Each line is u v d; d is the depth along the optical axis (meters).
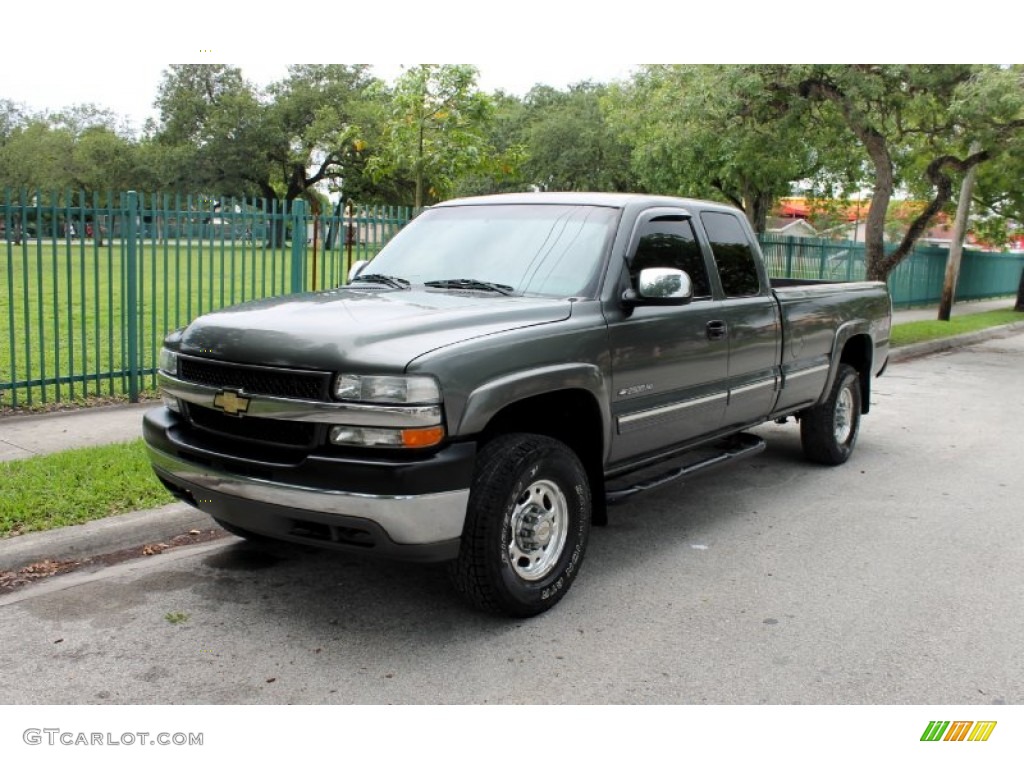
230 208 9.57
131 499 5.52
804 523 6.14
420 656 4.03
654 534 5.86
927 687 3.84
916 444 8.88
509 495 4.15
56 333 8.39
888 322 8.28
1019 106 14.21
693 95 16.14
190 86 54.31
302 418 3.89
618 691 3.76
